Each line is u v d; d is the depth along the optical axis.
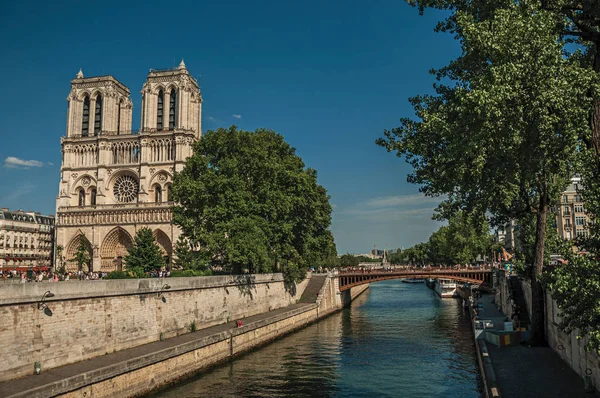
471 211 36.28
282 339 59.38
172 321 45.72
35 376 29.62
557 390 27.53
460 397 34.25
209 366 42.62
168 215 120.25
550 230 55.41
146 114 129.25
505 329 46.88
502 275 70.00
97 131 135.25
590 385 27.14
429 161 33.59
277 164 67.88
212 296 53.75
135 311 40.38
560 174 34.00
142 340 40.94
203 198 61.84
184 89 129.50
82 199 132.50
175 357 37.50
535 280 40.56
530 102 24.91
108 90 134.12
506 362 35.06
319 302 82.06
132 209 122.69
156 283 43.47
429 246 189.50
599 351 18.17
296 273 78.56
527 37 25.02
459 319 76.81
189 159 67.06
